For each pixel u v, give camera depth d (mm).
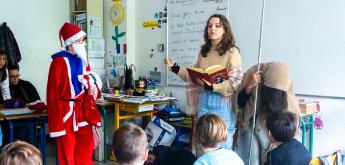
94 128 4238
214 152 1945
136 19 5305
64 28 3225
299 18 3752
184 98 4789
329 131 3641
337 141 3598
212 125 2031
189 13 4664
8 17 5051
